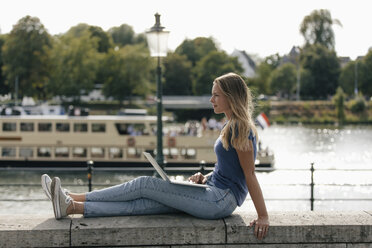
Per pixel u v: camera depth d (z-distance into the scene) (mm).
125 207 4418
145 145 29484
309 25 106062
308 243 4238
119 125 29656
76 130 29531
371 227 4273
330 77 103625
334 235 4254
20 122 29453
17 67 77250
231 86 4273
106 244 4113
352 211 4719
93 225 4156
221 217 4395
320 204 19828
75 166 29438
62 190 4348
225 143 4238
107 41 105250
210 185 4453
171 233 4152
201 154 29609
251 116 4398
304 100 102188
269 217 4457
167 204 4379
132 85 87188
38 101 87375
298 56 107750
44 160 29375
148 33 13797
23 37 77938
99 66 85250
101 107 88438
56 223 4215
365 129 71250
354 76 98625
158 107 13711
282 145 46344
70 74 78375
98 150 29547
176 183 4285
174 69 94000
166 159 29562
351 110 89188
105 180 25562
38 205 19156
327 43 106000
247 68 124812
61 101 84938
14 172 27531
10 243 4035
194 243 4176
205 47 99500
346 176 26359
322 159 36000
